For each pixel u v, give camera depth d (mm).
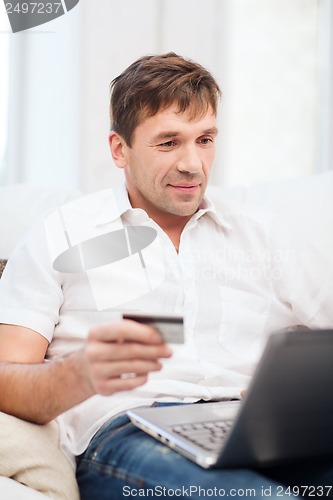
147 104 1441
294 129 2791
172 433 1132
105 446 1253
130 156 1507
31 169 2365
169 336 1011
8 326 1398
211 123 1458
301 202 1754
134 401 1367
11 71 2330
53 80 2365
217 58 2592
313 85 2805
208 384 1435
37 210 1749
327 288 1561
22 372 1254
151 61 1486
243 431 1007
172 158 1448
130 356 1024
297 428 1036
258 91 2758
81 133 2387
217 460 1043
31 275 1440
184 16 2541
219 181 2619
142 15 2480
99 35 2410
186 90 1427
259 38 2752
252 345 1521
